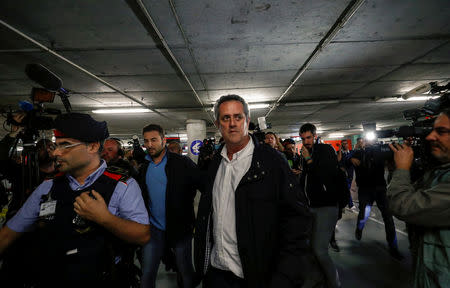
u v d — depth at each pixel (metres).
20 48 2.67
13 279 0.90
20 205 1.38
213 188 1.14
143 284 1.69
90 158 0.95
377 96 5.78
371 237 3.02
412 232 0.98
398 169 1.01
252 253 0.90
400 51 3.16
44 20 2.23
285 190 0.91
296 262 0.83
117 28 2.42
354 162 2.92
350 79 4.32
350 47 3.00
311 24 2.47
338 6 2.19
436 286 0.81
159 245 1.80
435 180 0.89
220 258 1.01
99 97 4.74
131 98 4.92
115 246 0.94
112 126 8.38
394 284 1.96
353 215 4.16
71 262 0.83
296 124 10.17
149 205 1.87
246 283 0.90
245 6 2.14
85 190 0.91
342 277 2.10
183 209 1.82
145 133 1.89
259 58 3.25
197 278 1.09
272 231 0.91
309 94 5.29
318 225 1.88
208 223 1.09
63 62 3.06
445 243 0.80
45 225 0.86
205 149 2.65
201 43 2.77
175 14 2.20
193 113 6.58
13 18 2.17
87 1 2.01
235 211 0.95
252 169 0.98
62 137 0.89
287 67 3.62
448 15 2.35
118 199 0.94
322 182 1.89
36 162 1.45
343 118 8.99
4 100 4.53
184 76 3.70
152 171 1.91
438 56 3.35
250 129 2.22
